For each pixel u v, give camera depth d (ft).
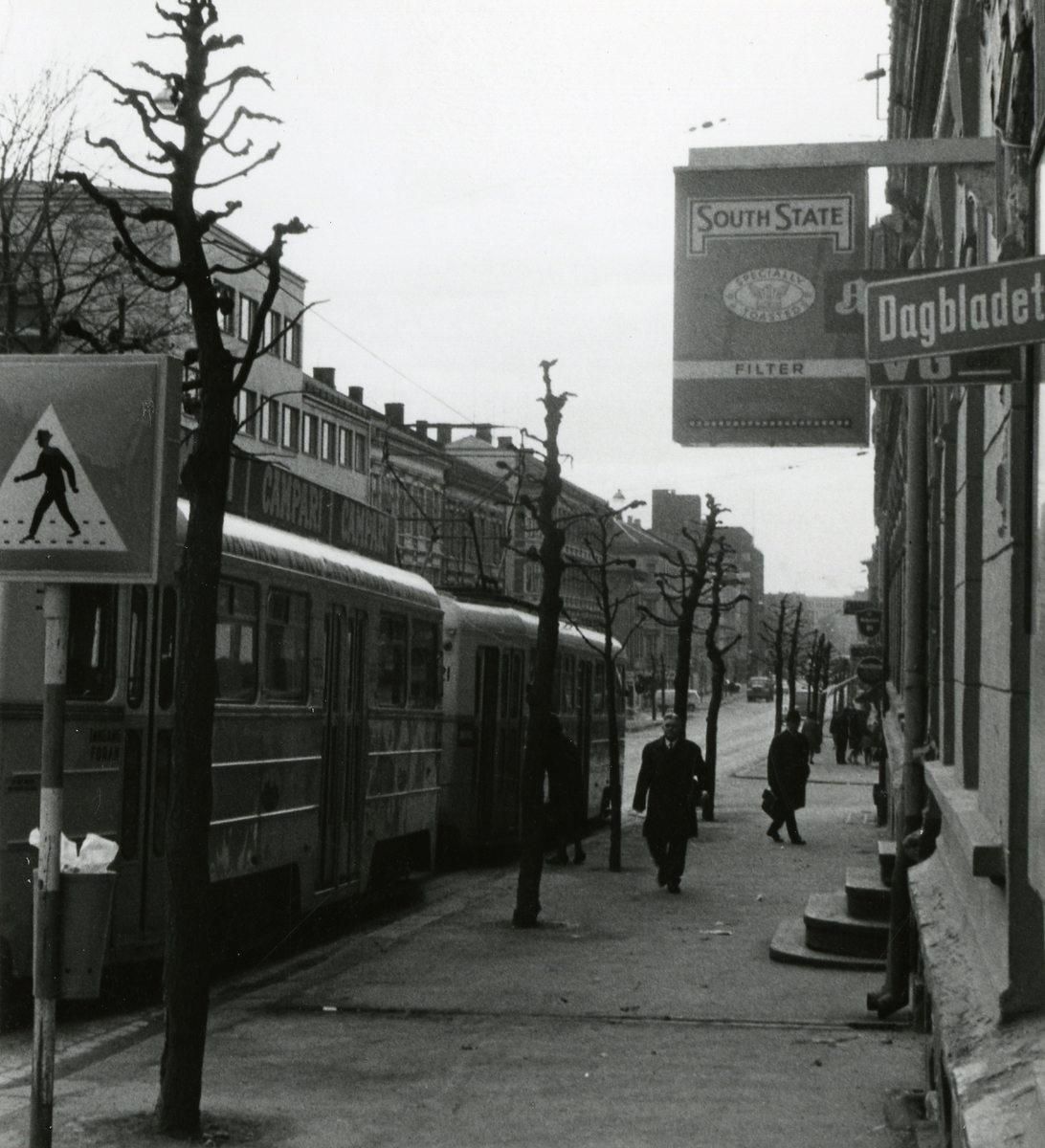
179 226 30.89
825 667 299.38
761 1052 37.65
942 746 42.73
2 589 39.91
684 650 117.08
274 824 53.06
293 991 46.03
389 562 71.92
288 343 254.06
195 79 31.09
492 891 73.97
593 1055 37.24
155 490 25.53
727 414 34.09
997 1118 17.87
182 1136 29.37
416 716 71.36
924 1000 38.42
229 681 49.29
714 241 34.19
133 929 42.50
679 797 72.23
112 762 41.70
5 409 25.79
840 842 100.12
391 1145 29.04
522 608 96.48
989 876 22.98
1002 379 19.54
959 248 39.27
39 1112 25.20
